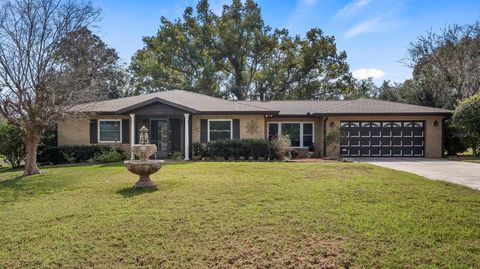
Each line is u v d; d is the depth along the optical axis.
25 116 13.57
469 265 4.63
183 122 19.92
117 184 10.29
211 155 18.86
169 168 13.71
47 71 13.73
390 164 15.63
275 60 38.53
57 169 14.78
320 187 9.13
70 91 14.16
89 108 17.64
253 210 7.01
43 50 13.65
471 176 11.27
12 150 17.25
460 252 4.98
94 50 16.48
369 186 9.15
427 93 29.47
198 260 4.99
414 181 9.91
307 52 36.94
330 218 6.40
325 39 37.81
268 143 18.62
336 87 38.81
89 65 15.99
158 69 36.28
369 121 20.84
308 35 38.16
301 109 22.55
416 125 20.78
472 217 6.38
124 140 19.94
